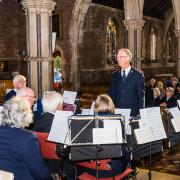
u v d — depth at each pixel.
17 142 3.09
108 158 3.96
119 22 27.11
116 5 26.28
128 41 14.62
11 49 22.28
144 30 30.50
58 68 22.66
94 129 3.86
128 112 4.60
